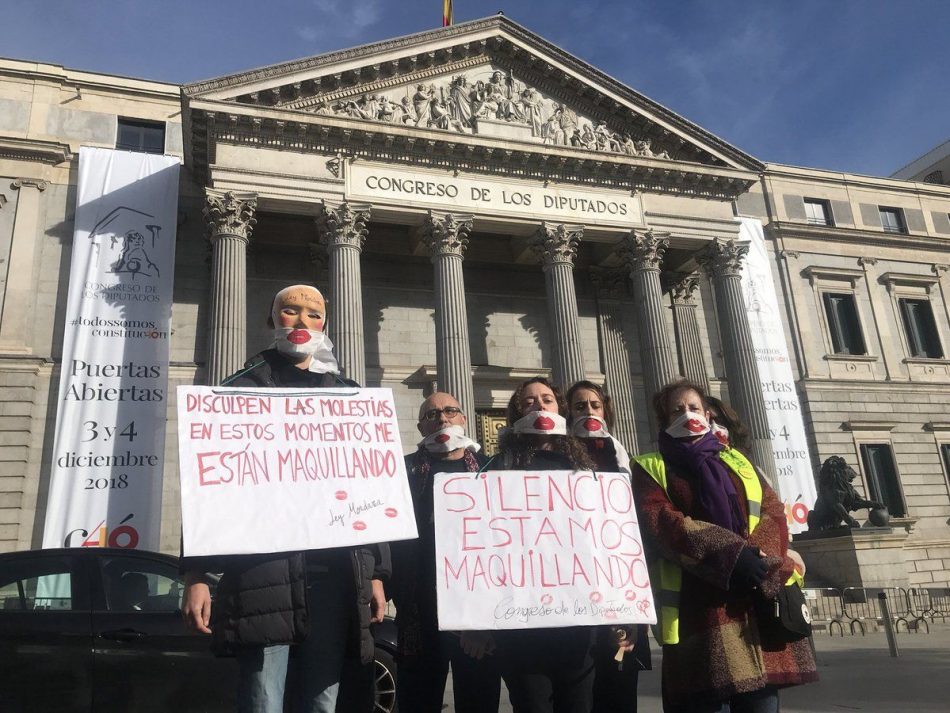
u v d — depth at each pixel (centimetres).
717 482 489
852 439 3534
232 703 777
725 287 2989
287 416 439
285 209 2550
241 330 2327
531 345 3192
